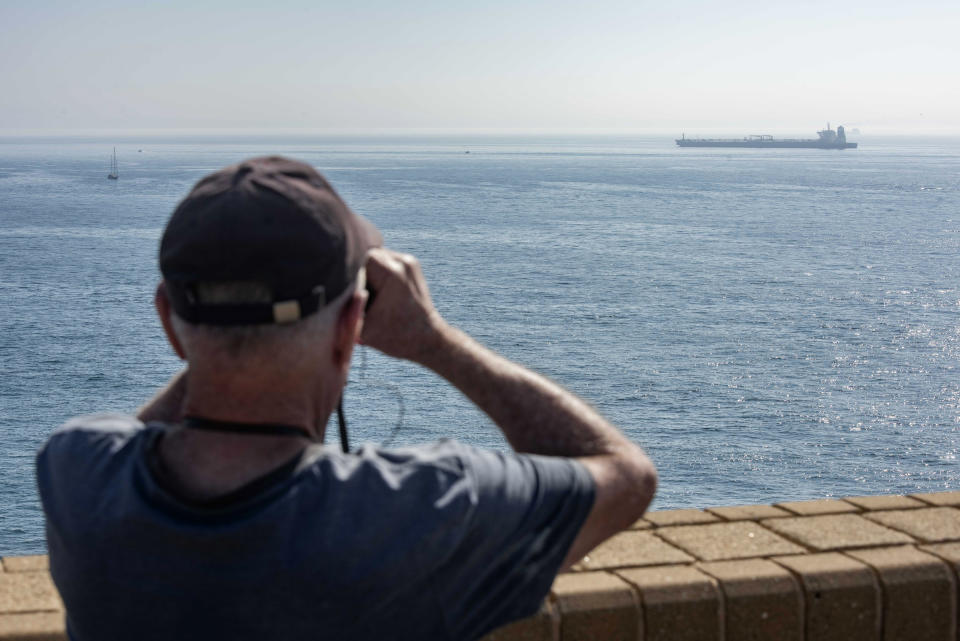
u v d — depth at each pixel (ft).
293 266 3.97
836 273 401.08
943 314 320.91
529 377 4.91
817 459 185.68
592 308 329.31
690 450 191.11
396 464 4.33
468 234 520.42
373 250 4.88
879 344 280.51
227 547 3.98
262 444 4.20
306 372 4.22
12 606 6.26
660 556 6.89
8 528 152.76
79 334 291.99
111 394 232.73
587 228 554.46
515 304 334.65
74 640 4.45
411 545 4.07
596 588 6.25
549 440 4.79
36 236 501.15
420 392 223.71
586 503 4.47
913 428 203.82
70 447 4.50
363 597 4.03
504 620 4.49
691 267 414.62
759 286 371.97
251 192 4.02
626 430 203.82
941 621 6.66
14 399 226.38
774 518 7.76
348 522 4.07
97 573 4.11
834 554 6.91
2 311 321.32
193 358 4.17
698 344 280.31
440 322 4.94
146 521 4.04
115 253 445.78
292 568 3.98
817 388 235.20
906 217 620.90
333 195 4.28
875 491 169.48
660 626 6.23
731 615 6.33
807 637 6.47
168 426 4.49
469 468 4.30
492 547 4.30
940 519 7.72
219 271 3.95
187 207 4.09
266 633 4.02
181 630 4.04
